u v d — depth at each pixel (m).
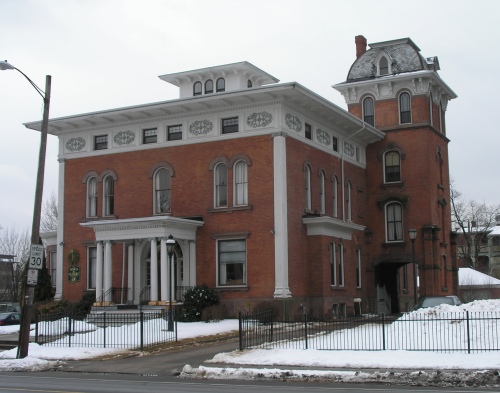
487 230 93.06
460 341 22.98
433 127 48.97
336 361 21.03
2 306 50.09
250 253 37.41
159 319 32.47
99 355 25.25
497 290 68.69
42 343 28.55
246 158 38.09
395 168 48.53
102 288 39.31
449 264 50.53
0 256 80.19
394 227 48.03
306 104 39.44
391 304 50.41
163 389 16.20
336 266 40.94
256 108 38.19
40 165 24.78
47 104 25.14
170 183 40.28
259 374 18.83
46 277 42.47
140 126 41.53
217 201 39.00
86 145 43.16
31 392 15.48
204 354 24.48
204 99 38.47
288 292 36.59
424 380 17.34
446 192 51.12
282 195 37.00
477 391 15.53
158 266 39.62
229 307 37.53
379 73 50.06
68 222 43.09
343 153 45.25
